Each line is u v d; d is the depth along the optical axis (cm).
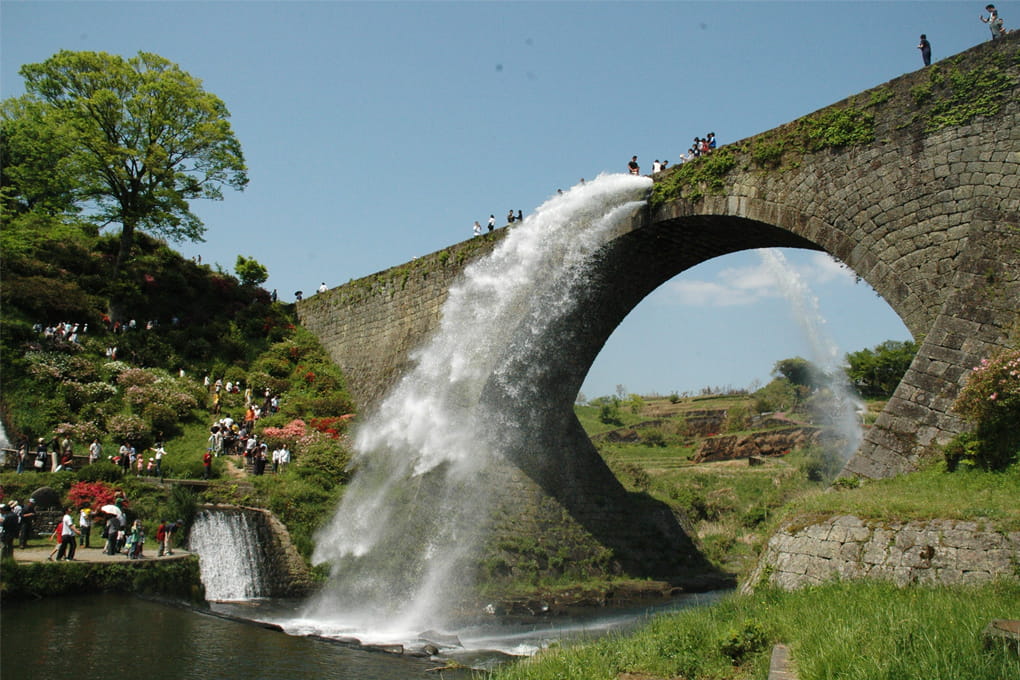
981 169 1659
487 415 2733
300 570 2427
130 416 3241
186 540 2398
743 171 2128
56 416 3161
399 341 3450
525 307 2700
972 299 1548
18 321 3544
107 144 4094
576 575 2655
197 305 4531
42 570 1927
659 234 2425
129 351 3844
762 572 1355
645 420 7788
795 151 2019
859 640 824
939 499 1277
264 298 4853
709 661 1005
